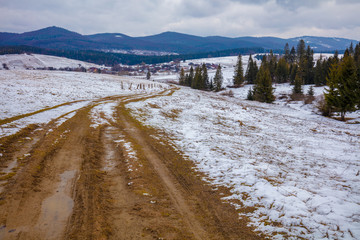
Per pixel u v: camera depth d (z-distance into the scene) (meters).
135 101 30.70
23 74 45.78
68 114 17.34
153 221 5.27
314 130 24.50
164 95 44.00
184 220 5.44
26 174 6.86
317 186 7.39
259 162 10.39
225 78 133.50
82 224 4.86
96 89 42.69
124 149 10.80
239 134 18.84
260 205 6.11
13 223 4.64
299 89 66.69
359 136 22.50
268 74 57.03
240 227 5.19
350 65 32.47
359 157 12.68
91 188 6.61
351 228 4.66
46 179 6.90
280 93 73.31
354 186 7.49
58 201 5.73
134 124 17.42
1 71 45.97
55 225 4.75
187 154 11.45
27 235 4.34
